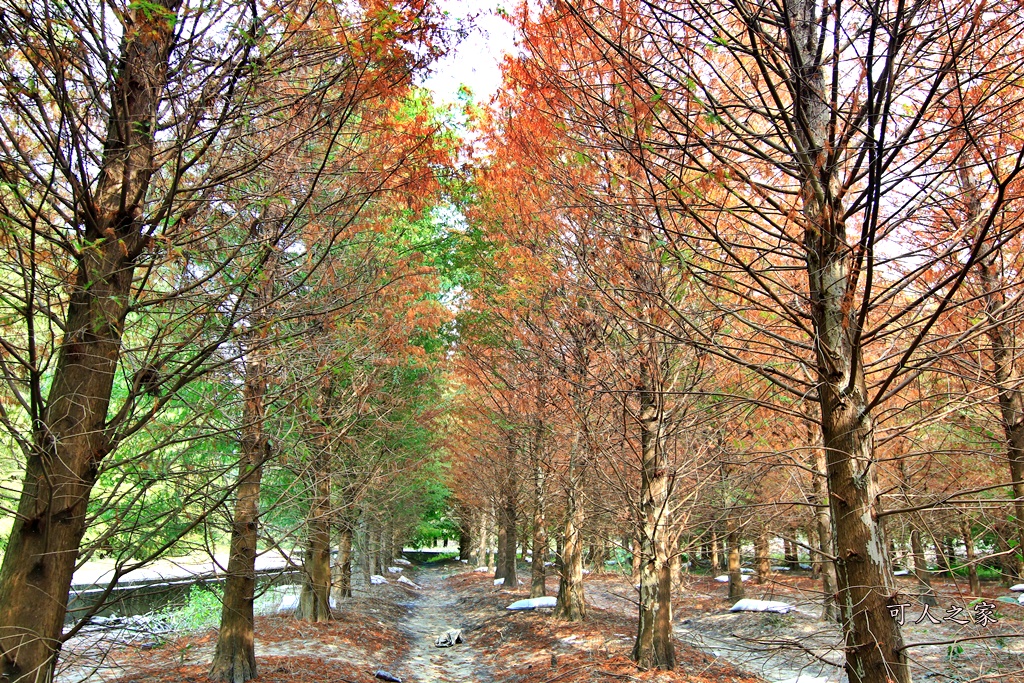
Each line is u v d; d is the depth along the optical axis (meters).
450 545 94.94
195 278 4.71
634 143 3.71
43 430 3.43
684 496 9.27
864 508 3.33
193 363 3.90
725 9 3.51
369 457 11.12
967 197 3.99
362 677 9.98
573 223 6.44
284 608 16.14
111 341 3.54
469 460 20.84
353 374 8.36
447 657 13.55
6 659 3.16
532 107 4.57
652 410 8.97
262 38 3.61
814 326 3.70
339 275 6.68
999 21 2.87
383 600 21.23
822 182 3.53
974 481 6.51
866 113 3.31
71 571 3.48
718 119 3.30
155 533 3.80
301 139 4.02
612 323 7.81
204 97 3.74
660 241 4.04
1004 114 3.36
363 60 3.64
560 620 14.19
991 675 3.26
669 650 9.05
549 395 11.56
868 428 3.48
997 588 21.95
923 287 5.18
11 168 3.33
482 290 11.62
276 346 4.91
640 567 9.39
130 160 3.88
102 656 4.34
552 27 4.09
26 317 3.30
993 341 4.78
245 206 4.06
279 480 9.39
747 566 29.67
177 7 3.92
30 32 3.21
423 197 4.81
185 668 9.15
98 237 3.72
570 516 14.45
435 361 13.52
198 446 5.64
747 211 3.96
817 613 16.45
